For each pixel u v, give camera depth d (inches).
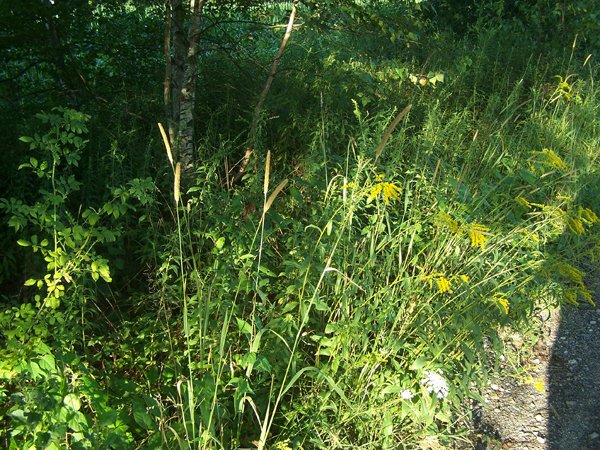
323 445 119.1
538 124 248.1
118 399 121.3
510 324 157.4
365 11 203.0
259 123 198.1
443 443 133.4
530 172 178.7
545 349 171.9
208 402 113.2
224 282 130.0
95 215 121.3
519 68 336.8
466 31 403.5
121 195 124.3
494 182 204.2
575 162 232.7
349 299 136.2
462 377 137.3
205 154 186.7
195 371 131.0
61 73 206.5
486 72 314.8
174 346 138.2
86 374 112.9
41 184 174.1
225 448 118.6
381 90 227.1
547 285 153.9
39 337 110.0
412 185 178.5
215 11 236.8
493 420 146.4
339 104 229.3
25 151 179.0
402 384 129.2
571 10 372.5
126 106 204.2
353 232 156.6
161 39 233.3
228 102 223.6
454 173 198.2
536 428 145.0
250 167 168.6
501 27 378.6
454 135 213.6
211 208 153.4
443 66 305.9
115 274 163.5
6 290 164.4
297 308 141.9
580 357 169.2
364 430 126.6
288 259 151.9
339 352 131.6
